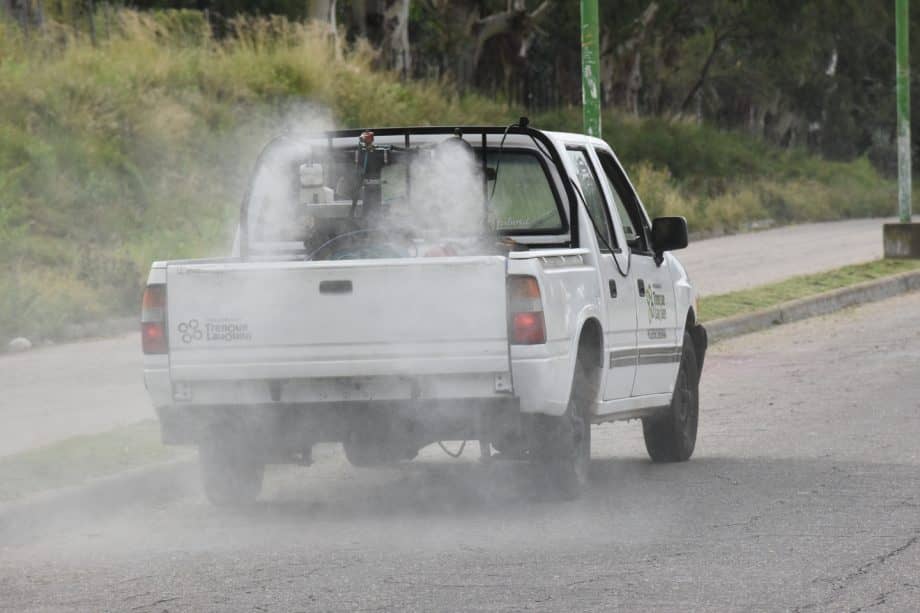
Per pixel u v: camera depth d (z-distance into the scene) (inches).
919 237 3390.7
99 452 1246.3
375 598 841.5
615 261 1202.6
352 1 4963.1
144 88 3678.6
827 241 4224.9
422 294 1028.5
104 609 836.6
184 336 1056.8
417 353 1030.4
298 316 1040.2
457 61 5492.1
